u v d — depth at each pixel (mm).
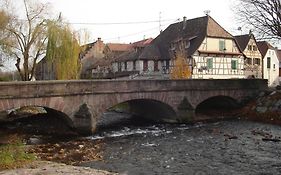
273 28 23594
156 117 34219
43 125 26047
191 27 50875
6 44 33000
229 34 49250
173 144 22266
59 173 12531
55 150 20375
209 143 22344
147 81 28578
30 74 36625
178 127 29562
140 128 29312
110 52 63969
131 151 20344
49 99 23422
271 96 33000
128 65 53375
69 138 24141
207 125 30141
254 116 32688
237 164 17109
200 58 46188
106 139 24156
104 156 19109
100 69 59844
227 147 21016
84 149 20781
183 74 42000
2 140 21859
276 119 30297
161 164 17297
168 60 49719
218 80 33219
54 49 34531
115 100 26828
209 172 15781
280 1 22953
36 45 34781
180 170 16172
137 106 37781
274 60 62781
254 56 57094
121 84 27062
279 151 19781
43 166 14102
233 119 33188
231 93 34188
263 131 26312
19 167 13758
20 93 22062
